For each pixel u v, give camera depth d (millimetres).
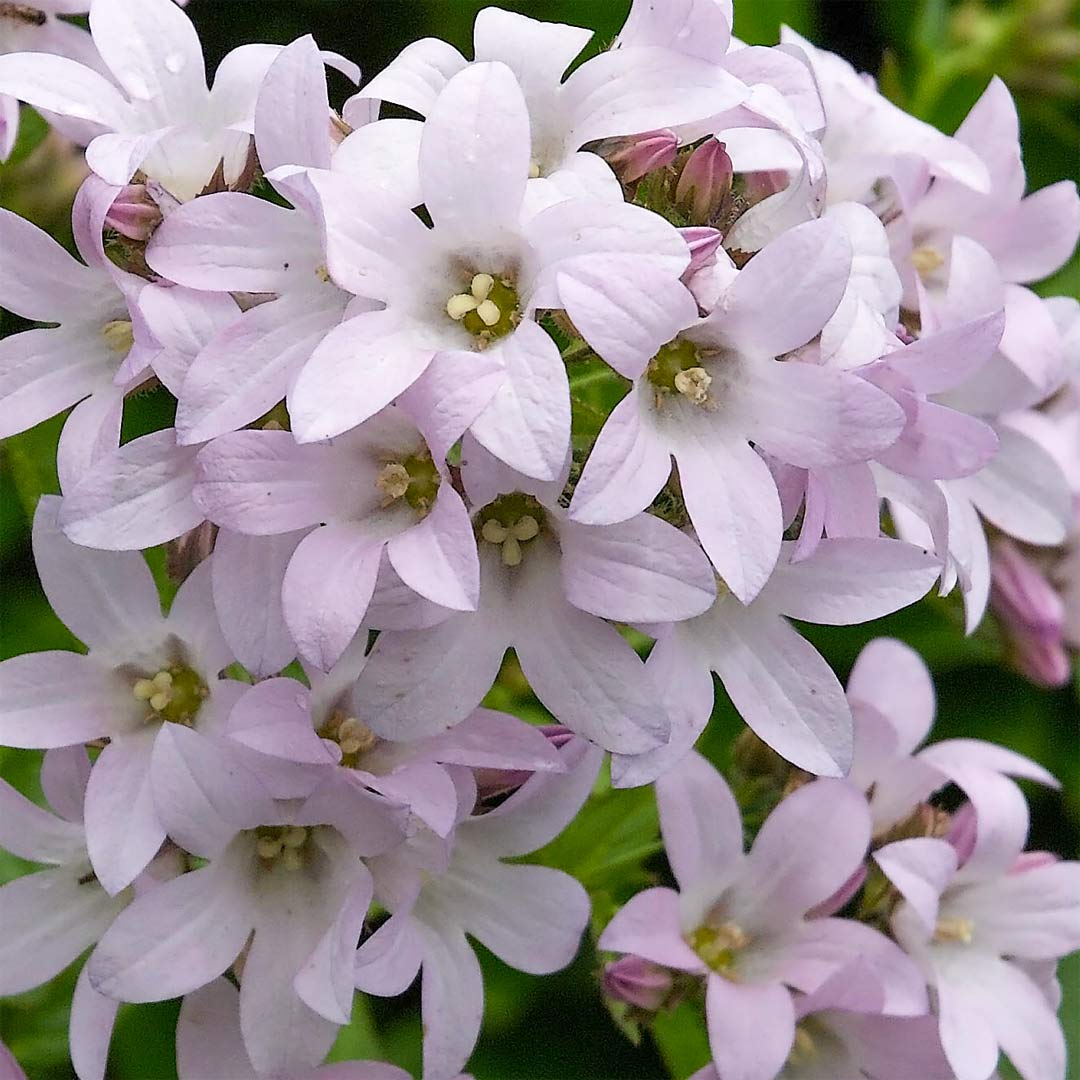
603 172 241
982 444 244
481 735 245
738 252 254
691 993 272
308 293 244
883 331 248
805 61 260
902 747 284
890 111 288
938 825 283
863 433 237
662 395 245
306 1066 250
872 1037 275
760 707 251
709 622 253
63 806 255
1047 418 313
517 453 227
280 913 254
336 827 247
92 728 252
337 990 239
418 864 249
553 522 244
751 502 239
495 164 236
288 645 240
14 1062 266
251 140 256
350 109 251
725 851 270
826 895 271
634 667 243
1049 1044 278
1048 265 297
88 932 258
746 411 243
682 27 250
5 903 255
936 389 246
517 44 252
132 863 245
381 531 240
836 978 262
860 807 271
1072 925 282
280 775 241
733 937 272
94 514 241
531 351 230
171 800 242
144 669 255
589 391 271
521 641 245
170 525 242
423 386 231
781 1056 259
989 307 282
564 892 257
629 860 286
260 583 241
